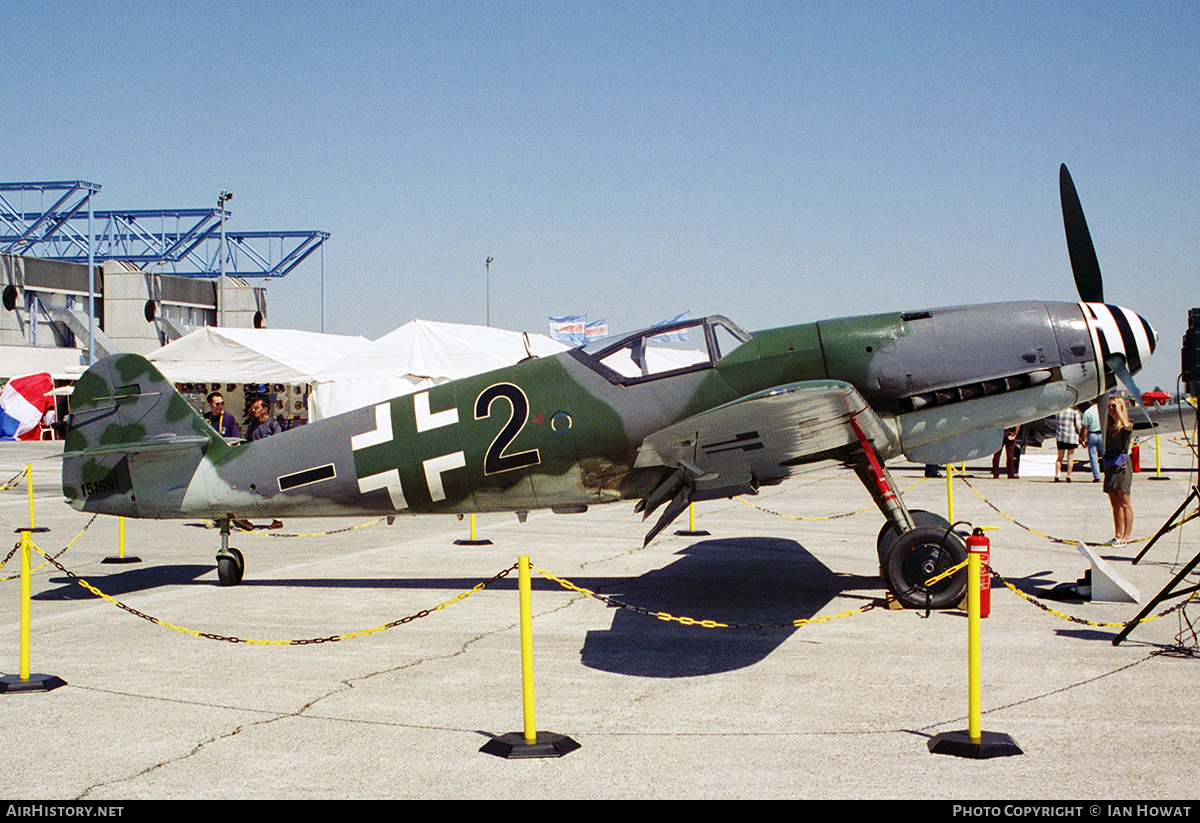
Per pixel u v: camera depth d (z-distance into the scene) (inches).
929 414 310.7
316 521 577.9
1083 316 311.3
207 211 2263.8
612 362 324.2
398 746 186.1
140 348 2110.0
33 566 411.8
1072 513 544.4
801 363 308.8
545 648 262.7
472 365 1179.3
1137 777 164.2
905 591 296.4
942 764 171.5
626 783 165.5
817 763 173.0
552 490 333.7
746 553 424.2
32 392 1465.3
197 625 295.7
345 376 1139.9
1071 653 245.9
